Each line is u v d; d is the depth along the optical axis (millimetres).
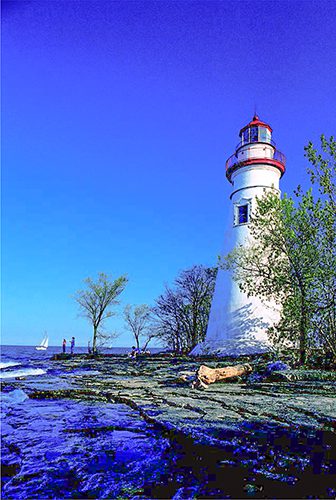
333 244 17297
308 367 15586
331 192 17266
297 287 18500
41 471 3553
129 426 5469
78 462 3818
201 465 3713
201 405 7020
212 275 40812
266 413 6094
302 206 18234
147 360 27078
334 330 16312
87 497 2982
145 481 3303
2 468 3646
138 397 8320
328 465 3711
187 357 25688
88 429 5281
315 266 17703
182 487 3170
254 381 11820
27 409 7109
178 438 4742
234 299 24641
